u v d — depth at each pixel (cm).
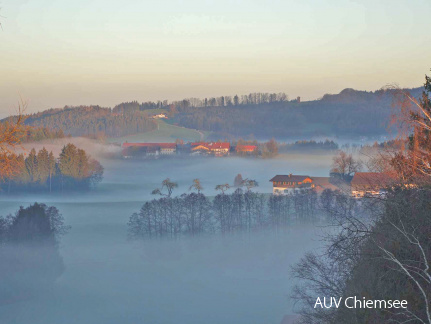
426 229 1346
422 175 1531
